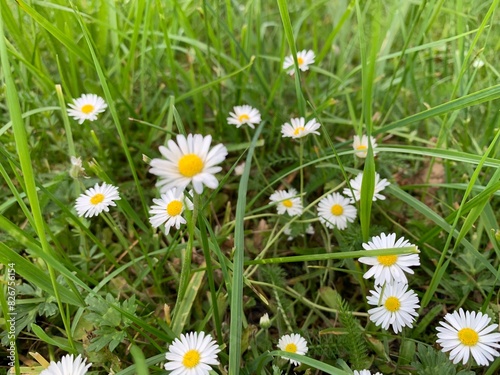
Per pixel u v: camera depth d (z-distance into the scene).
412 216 0.24
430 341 0.18
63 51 0.28
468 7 0.26
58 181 0.22
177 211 0.18
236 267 0.15
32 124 0.26
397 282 0.16
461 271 0.21
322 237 0.23
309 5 0.31
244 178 0.18
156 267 0.21
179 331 0.18
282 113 0.28
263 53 0.32
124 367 0.18
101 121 0.26
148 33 0.28
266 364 0.17
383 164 0.25
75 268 0.18
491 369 0.16
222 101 0.29
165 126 0.28
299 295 0.20
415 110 0.29
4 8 0.24
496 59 0.27
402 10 0.29
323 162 0.25
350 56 0.32
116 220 0.23
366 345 0.18
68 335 0.16
